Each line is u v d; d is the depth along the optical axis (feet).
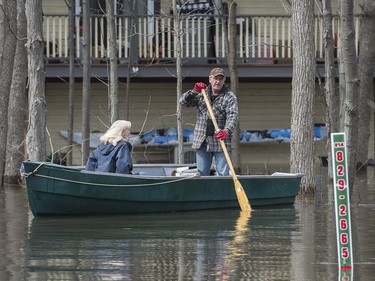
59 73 272.92
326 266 106.63
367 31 261.65
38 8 179.22
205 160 167.12
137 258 111.75
